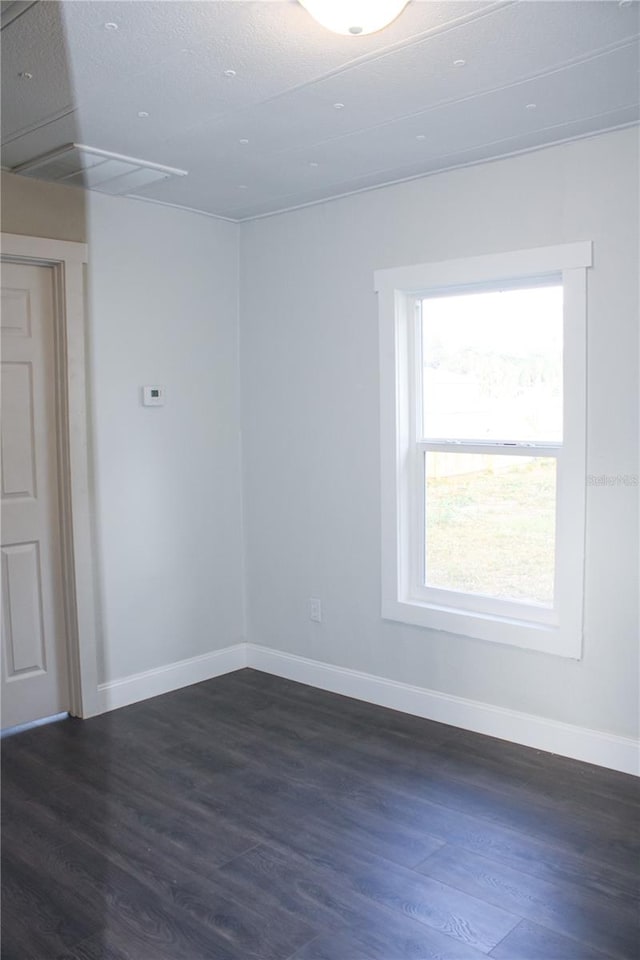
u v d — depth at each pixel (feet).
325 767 10.32
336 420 12.57
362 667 12.66
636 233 9.40
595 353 9.81
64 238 11.41
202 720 11.92
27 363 11.42
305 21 6.58
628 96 8.34
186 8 6.32
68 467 11.58
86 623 11.93
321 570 13.03
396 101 8.38
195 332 13.17
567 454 10.09
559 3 6.35
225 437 13.79
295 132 9.29
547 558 10.76
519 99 8.38
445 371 11.62
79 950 6.90
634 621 9.80
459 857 8.23
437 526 11.87
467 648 11.37
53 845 8.54
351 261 12.14
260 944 6.96
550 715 10.62
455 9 6.43
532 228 10.23
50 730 11.58
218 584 13.83
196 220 13.05
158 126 9.04
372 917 7.30
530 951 6.84
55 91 8.02
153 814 9.18
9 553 11.43
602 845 8.40
